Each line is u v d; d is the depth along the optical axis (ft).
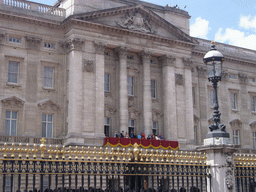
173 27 208.64
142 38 200.75
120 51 193.26
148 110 196.54
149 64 202.18
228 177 62.90
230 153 64.23
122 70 192.54
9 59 173.68
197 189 62.80
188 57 214.69
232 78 244.63
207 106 229.25
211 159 63.87
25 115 172.65
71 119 173.06
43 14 184.24
